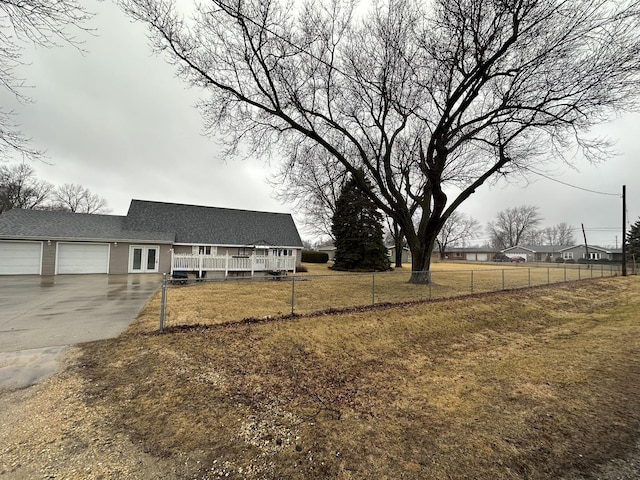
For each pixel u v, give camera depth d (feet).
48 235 56.13
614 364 16.21
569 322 28.78
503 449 8.78
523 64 32.27
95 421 9.64
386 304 29.37
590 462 8.20
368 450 8.70
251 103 35.12
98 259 59.82
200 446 8.63
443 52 32.76
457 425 10.21
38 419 9.64
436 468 7.91
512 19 29.09
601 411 11.14
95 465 7.63
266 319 22.47
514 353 19.15
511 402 11.98
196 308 25.77
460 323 25.75
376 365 16.71
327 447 8.82
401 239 98.53
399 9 34.50
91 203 143.74
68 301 29.48
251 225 82.74
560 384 13.67
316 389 13.21
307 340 18.98
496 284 49.93
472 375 15.21
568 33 29.22
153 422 9.74
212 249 71.56
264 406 11.29
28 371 13.12
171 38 29.76
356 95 41.19
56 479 7.08
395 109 39.99
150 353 15.29
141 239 62.75
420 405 11.82
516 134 39.01
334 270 76.74
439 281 54.60
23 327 19.79
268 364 15.44
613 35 28.35
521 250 210.38
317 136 40.19
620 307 35.81
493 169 42.73
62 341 16.92
